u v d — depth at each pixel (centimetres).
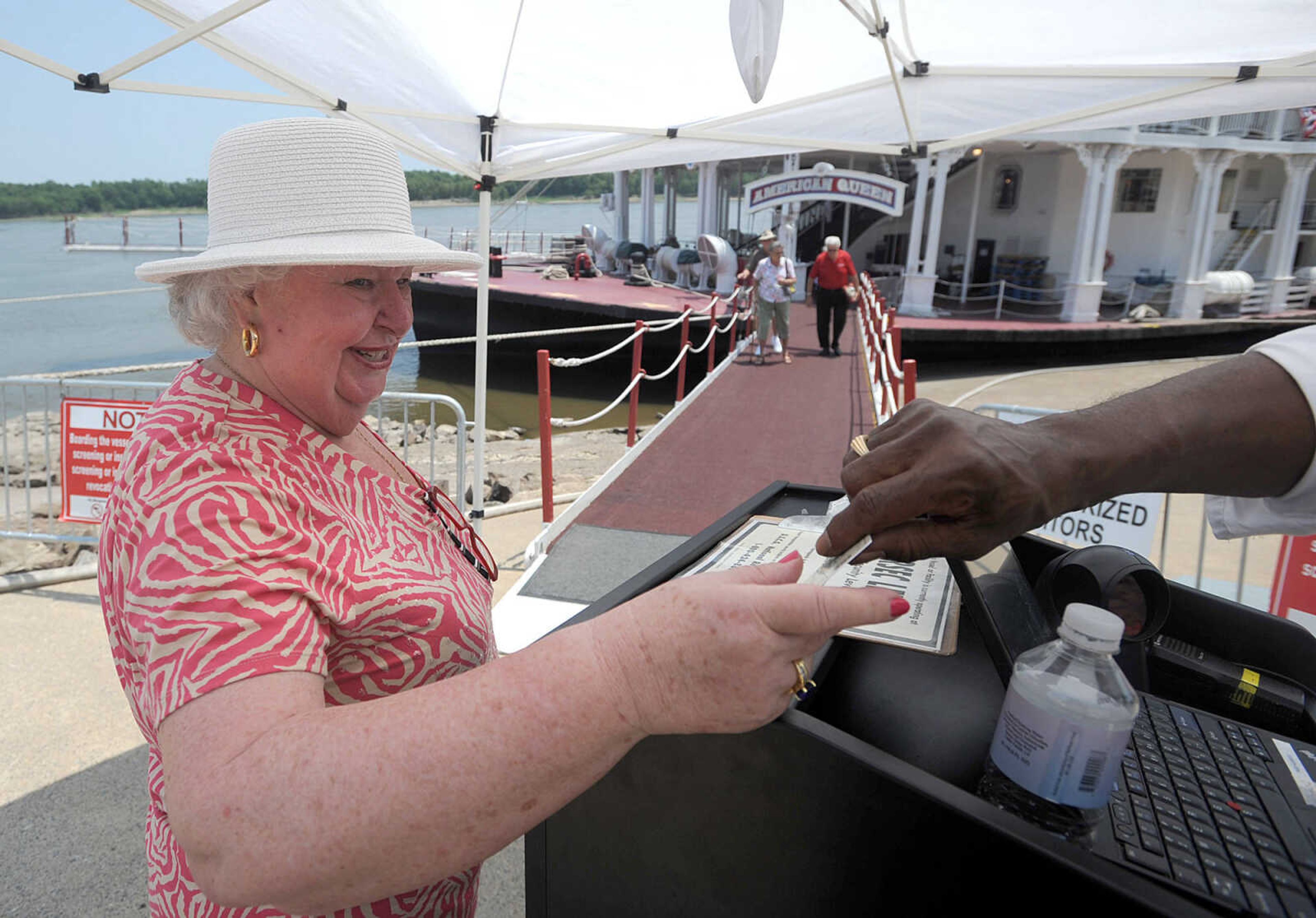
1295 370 70
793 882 81
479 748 72
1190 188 1958
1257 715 112
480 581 130
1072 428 69
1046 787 74
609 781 89
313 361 106
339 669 101
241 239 102
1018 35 368
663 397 1612
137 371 428
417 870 74
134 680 100
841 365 1231
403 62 327
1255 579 509
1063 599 109
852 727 89
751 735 79
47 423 435
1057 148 1845
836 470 670
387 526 113
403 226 112
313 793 72
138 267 103
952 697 94
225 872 74
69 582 418
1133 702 73
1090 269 1864
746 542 115
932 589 105
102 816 252
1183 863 71
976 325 1705
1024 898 66
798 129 493
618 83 379
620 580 435
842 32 369
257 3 245
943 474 65
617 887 93
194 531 86
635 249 2564
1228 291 1981
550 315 1758
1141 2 325
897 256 2277
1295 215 2089
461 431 443
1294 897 68
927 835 71
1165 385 74
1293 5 302
